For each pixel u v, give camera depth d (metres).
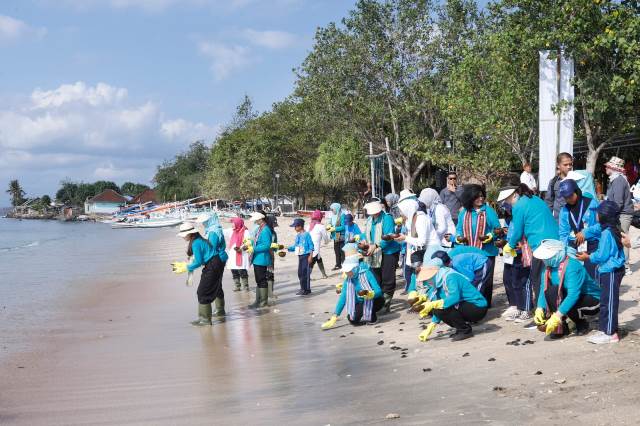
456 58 35.97
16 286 18.78
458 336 8.14
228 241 16.66
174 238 48.47
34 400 6.87
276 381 7.03
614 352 6.50
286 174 62.81
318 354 8.25
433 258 8.11
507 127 23.88
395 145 39.56
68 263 27.73
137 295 16.11
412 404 5.68
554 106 13.97
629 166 28.97
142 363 8.49
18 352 9.55
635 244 14.35
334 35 36.97
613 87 18.69
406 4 36.25
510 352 7.06
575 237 7.53
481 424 4.96
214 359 8.45
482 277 8.83
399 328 9.33
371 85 37.44
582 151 28.95
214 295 11.18
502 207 8.65
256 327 10.65
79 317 12.93
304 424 5.43
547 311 7.47
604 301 6.88
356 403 5.90
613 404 5.07
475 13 36.06
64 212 162.88
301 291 14.02
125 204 153.00
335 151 44.50
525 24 21.39
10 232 82.00
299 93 39.03
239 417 5.79
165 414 6.06
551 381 5.84
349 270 9.66
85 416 6.17
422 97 36.78
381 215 10.65
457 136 30.69
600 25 19.30
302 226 13.97
